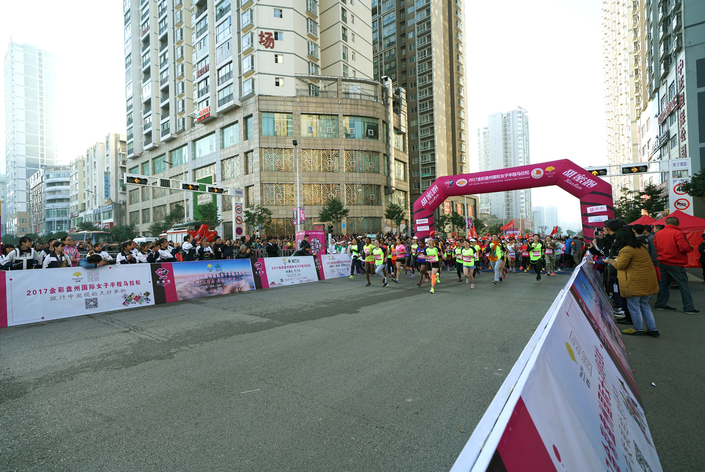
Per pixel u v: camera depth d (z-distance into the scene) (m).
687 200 19.56
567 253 18.92
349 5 44.00
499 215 174.50
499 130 181.12
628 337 5.45
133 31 59.28
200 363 4.53
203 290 10.17
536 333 1.67
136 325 6.69
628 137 76.69
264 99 37.59
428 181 65.88
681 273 6.98
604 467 1.45
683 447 2.59
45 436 2.85
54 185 109.62
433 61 65.12
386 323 6.55
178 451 2.60
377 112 41.09
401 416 3.08
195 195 46.25
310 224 38.19
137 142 59.16
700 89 31.50
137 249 10.45
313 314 7.46
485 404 3.28
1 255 8.77
